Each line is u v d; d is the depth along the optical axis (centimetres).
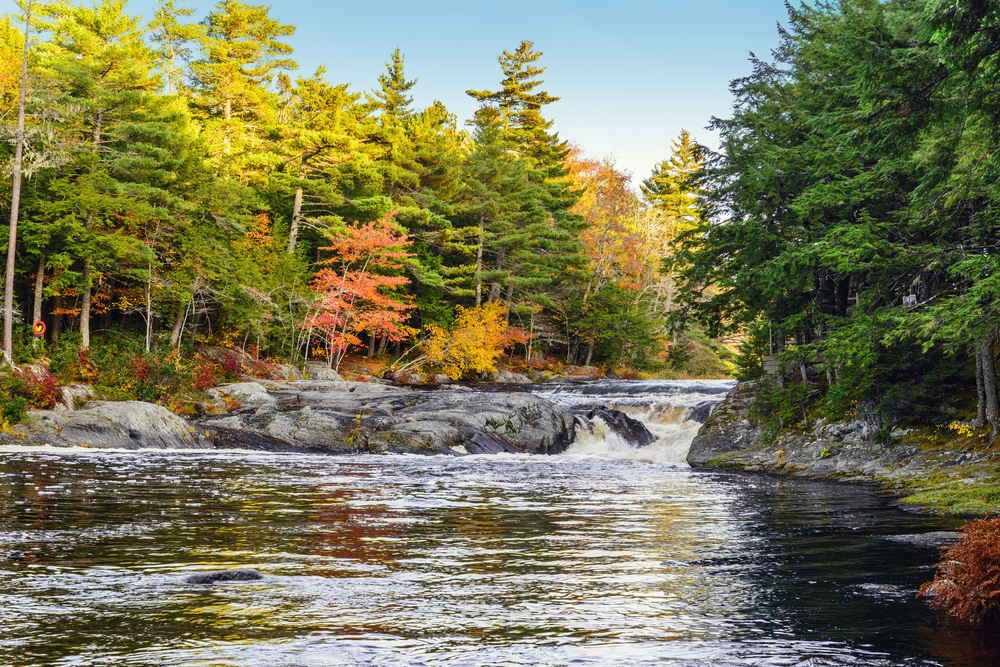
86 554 841
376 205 4666
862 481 1878
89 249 3222
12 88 3341
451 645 538
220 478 1648
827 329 2330
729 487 1750
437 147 5431
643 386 3981
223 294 3747
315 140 4541
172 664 486
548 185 6222
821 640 564
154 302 3759
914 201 1703
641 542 1002
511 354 5925
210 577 738
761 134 2494
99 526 1027
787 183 2291
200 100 5828
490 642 547
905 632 590
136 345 3441
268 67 6391
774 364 2603
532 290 5919
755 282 2473
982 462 1744
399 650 524
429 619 609
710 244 2572
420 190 5203
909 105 1314
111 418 2361
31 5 3125
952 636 579
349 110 5256
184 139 3841
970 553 652
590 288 6462
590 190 7325
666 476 1989
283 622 591
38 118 3247
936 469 1791
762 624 609
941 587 679
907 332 1675
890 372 2145
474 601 671
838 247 1866
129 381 2841
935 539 1038
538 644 543
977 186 1510
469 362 5056
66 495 1316
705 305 2777
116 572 756
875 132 1378
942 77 1266
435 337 5053
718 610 653
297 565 811
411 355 5316
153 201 3562
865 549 970
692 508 1376
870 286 2173
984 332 1525
